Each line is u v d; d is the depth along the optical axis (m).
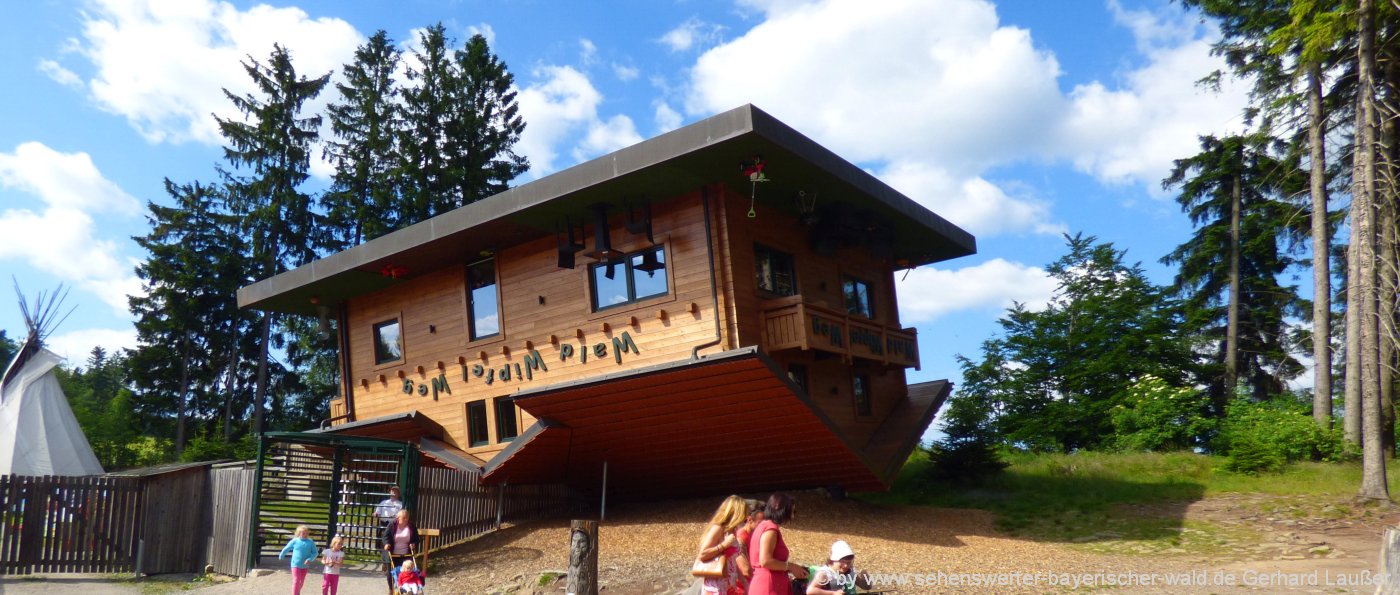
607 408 16.83
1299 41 21.27
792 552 14.48
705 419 16.64
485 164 41.84
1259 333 35.56
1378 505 17.42
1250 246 34.56
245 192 41.44
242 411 43.28
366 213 40.22
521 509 19.30
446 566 15.31
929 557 14.02
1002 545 15.66
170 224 41.31
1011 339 32.84
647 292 17.27
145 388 41.47
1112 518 18.27
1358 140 19.84
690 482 19.44
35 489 15.11
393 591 12.69
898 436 19.91
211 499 16.72
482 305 20.39
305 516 18.00
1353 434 22.03
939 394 21.72
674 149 14.76
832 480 18.44
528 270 19.34
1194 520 17.56
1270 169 32.66
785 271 18.27
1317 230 24.59
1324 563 13.35
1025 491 21.62
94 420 47.25
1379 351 22.77
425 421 20.62
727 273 16.12
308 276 21.42
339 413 23.23
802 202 17.50
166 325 40.50
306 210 41.66
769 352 16.42
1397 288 20.34
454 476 17.58
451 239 18.81
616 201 17.05
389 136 41.66
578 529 11.14
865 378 20.78
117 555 15.67
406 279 21.91
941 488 22.75
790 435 16.73
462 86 42.31
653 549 15.11
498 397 19.47
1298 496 18.77
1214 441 25.14
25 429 23.48
